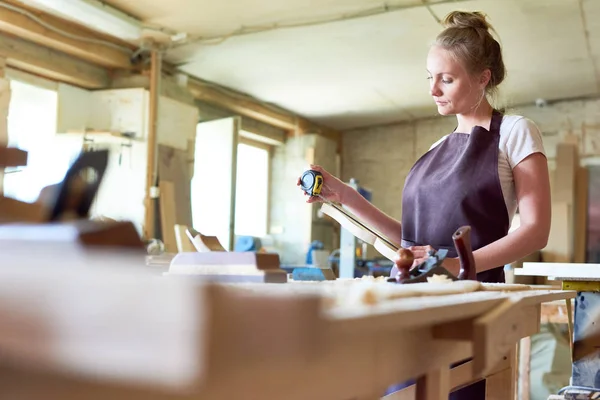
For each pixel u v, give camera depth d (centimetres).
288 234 765
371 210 166
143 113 518
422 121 808
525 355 319
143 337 30
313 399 45
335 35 523
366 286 66
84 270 33
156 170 517
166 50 534
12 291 33
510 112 182
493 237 150
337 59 579
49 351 32
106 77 539
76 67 509
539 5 484
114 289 31
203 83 621
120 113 522
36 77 488
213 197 626
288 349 37
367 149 838
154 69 524
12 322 33
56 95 503
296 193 766
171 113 545
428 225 155
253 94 681
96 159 60
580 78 668
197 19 480
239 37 518
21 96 487
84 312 32
